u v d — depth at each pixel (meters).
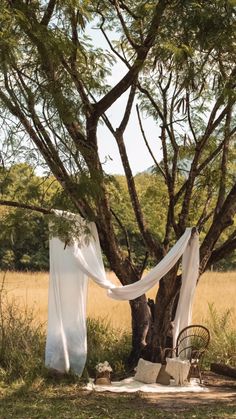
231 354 11.41
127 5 10.18
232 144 11.36
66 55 8.56
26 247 31.50
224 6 8.23
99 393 8.97
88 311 15.48
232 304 17.86
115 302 17.50
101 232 9.94
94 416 7.64
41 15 8.80
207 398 8.88
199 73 9.10
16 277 25.36
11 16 7.61
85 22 9.05
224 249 10.59
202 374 10.66
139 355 10.45
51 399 8.51
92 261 9.68
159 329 10.21
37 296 18.42
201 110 10.88
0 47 7.47
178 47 8.62
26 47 8.19
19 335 10.38
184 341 10.02
